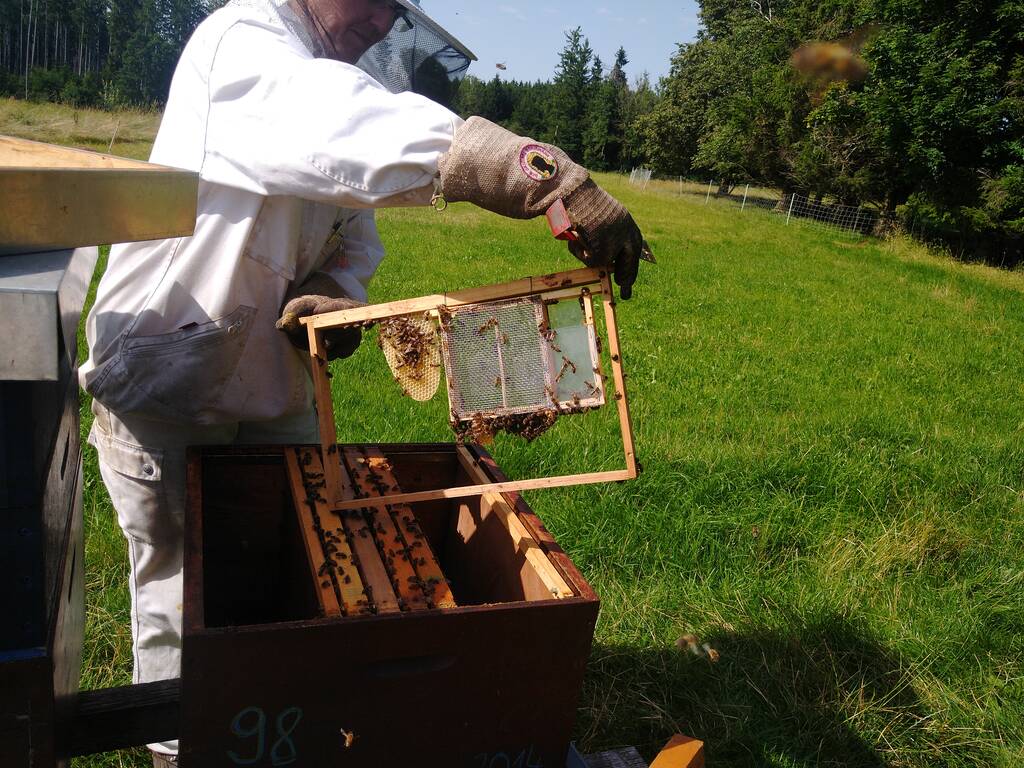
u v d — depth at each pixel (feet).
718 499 14.05
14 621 4.47
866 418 19.61
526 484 5.67
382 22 6.30
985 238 73.56
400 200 5.35
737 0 136.87
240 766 4.75
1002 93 72.08
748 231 72.64
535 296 5.32
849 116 77.87
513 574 6.05
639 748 8.64
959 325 37.40
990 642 10.95
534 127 228.84
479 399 5.49
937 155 70.49
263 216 5.90
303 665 4.64
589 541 11.89
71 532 5.85
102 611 9.20
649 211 79.77
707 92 125.39
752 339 28.91
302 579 6.03
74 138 50.80
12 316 3.78
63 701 5.10
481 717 5.19
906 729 9.31
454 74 7.17
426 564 5.60
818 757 8.71
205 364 6.03
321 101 5.22
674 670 9.69
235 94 5.50
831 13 83.51
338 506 5.86
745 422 18.63
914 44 71.72
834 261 58.44
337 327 5.68
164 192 4.52
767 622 10.78
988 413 22.31
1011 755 8.99
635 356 24.22
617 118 198.29
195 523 5.40
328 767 4.96
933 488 15.42
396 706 4.95
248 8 5.94
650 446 15.70
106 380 6.06
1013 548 13.51
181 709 4.54
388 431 14.57
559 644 5.15
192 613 4.55
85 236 4.29
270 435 7.21
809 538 13.11
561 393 5.45
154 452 6.54
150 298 5.94
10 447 4.20
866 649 10.50
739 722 8.96
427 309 5.42
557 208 4.85
